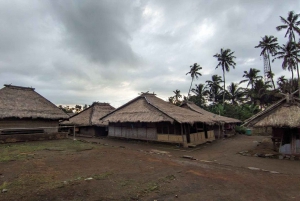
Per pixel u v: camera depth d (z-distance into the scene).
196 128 20.80
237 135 30.53
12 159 9.21
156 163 9.53
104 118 24.12
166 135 18.47
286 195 5.90
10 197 4.98
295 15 32.03
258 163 11.17
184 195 5.60
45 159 9.48
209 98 54.78
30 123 18.97
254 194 5.89
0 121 17.11
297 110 12.36
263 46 41.47
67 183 6.09
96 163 9.07
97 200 4.99
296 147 12.67
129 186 6.10
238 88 50.03
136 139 20.83
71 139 18.70
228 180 7.18
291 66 33.03
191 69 52.81
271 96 39.25
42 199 4.93
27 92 21.20
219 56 46.44
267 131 33.19
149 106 20.52
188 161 10.68
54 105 21.92
